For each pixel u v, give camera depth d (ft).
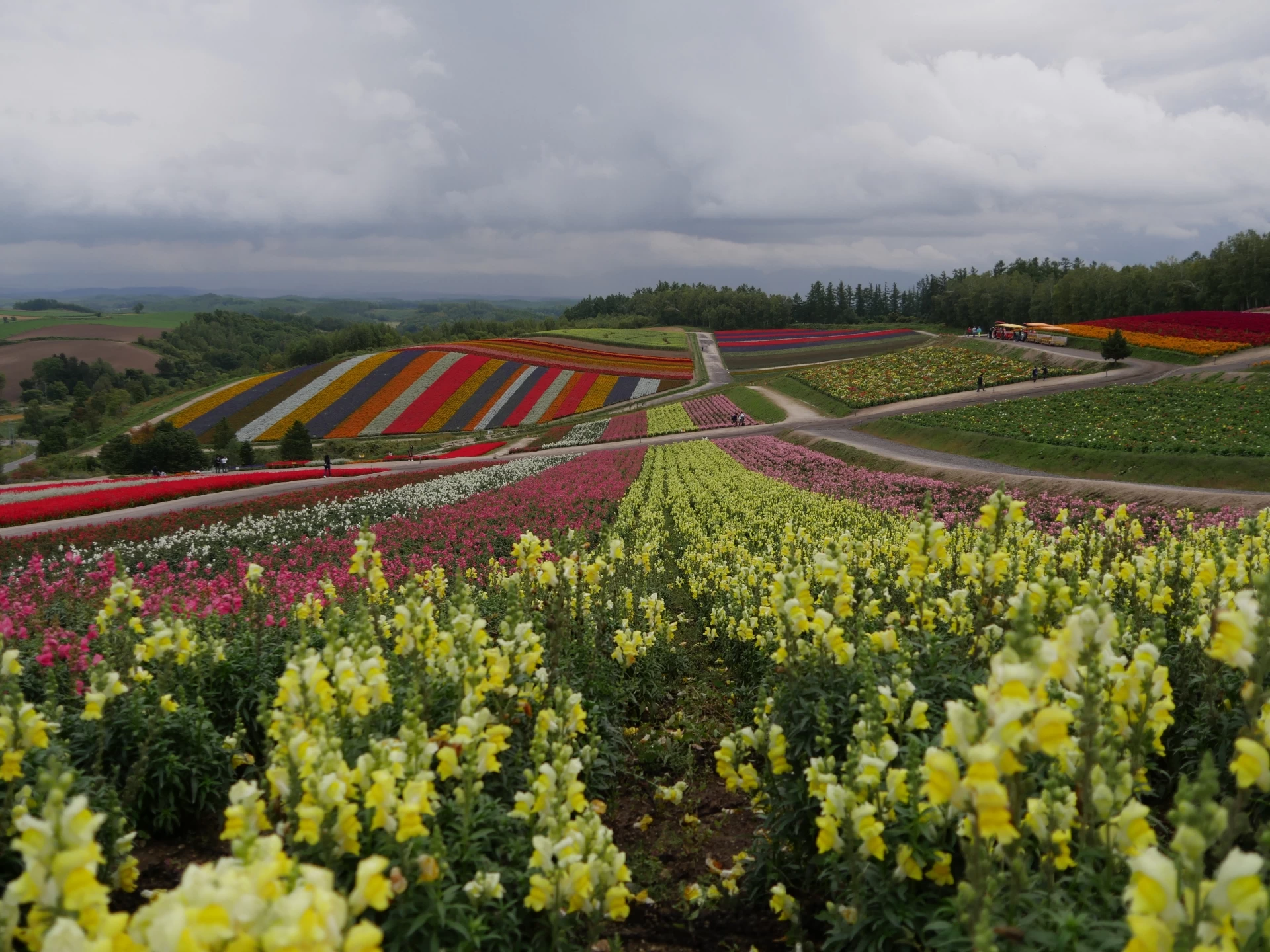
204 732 20.06
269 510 85.05
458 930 12.06
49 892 9.32
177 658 20.89
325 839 11.61
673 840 20.83
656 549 51.70
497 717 17.92
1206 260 318.65
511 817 14.99
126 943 8.29
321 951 7.88
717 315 526.98
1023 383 196.24
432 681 17.56
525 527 69.62
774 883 16.92
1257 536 27.12
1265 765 9.37
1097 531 30.71
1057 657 10.96
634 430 200.13
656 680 30.53
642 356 339.98
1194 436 107.24
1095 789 11.43
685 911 17.38
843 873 13.80
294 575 43.96
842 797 12.82
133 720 19.08
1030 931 10.20
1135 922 8.16
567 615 24.95
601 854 13.20
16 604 34.01
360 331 415.85
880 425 159.94
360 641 15.85
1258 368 166.61
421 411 241.96
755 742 17.72
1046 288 398.42
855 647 17.62
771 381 261.85
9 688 14.98
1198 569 21.22
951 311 461.37
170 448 178.40
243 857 9.12
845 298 563.07
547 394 263.29
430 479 115.03
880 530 55.11
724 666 34.35
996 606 19.20
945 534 20.30
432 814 12.56
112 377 420.77
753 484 98.94
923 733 15.34
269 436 220.84
